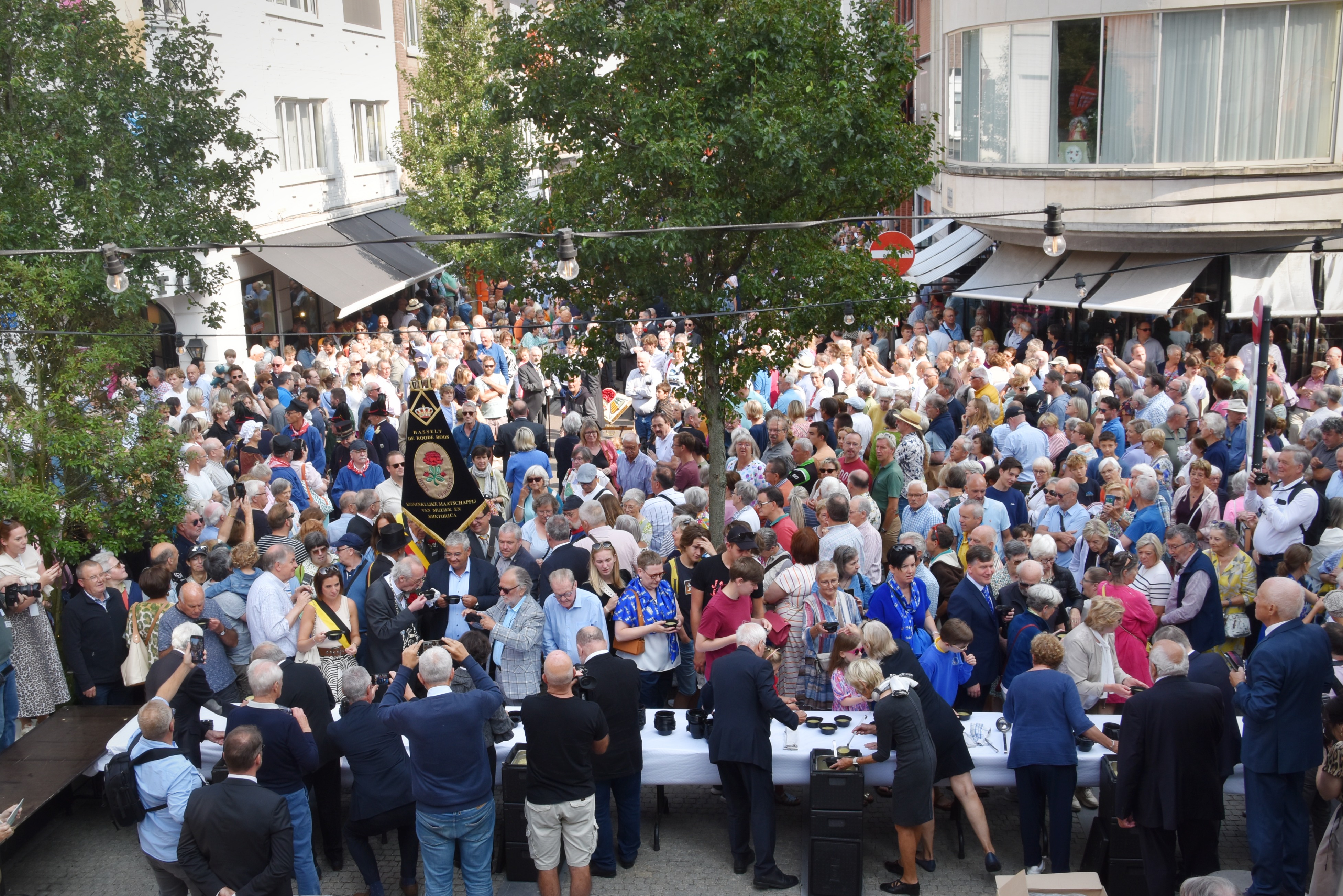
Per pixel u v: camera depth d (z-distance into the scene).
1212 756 6.86
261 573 8.84
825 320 10.90
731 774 7.64
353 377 17.50
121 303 13.38
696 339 11.04
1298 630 6.87
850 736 7.90
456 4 26.16
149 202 14.81
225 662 8.84
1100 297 18.58
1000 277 20.78
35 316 9.86
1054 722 7.35
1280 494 10.23
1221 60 17.83
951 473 10.87
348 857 8.17
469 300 30.97
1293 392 15.37
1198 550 9.05
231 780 6.39
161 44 18.11
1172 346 16.02
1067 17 18.86
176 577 9.67
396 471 11.65
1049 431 12.91
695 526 9.45
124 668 8.98
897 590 8.58
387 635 8.44
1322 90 17.52
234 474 13.88
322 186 26.86
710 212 9.96
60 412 9.65
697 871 7.82
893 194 11.08
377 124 30.55
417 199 26.56
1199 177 18.05
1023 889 5.98
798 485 11.62
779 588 8.69
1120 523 10.39
